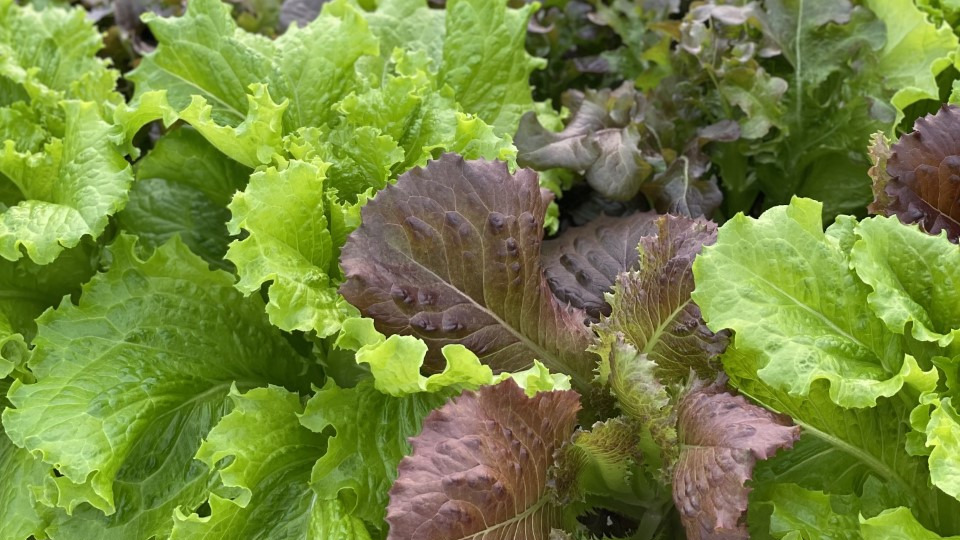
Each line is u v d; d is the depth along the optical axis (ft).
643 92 3.77
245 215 2.89
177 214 3.39
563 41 4.12
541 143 3.43
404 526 2.56
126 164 3.14
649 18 3.91
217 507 2.85
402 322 2.84
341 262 2.81
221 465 3.02
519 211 2.91
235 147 3.14
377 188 3.20
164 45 3.35
